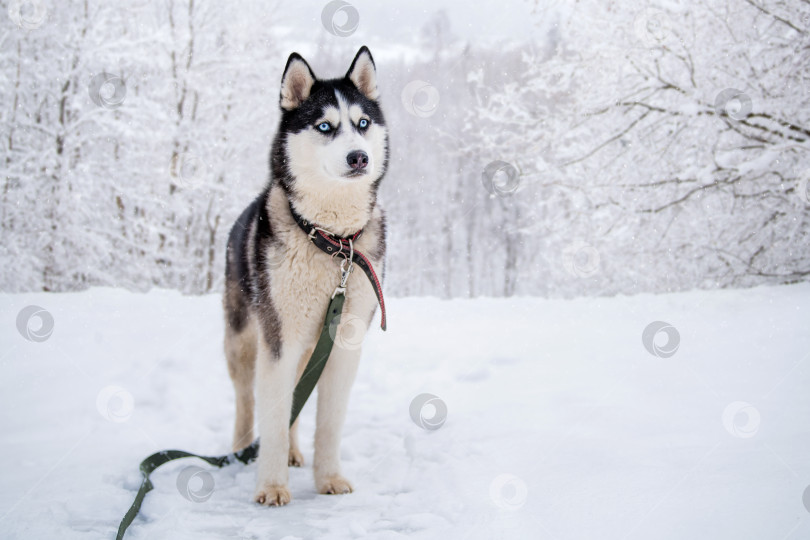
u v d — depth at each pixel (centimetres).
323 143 268
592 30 762
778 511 174
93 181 1007
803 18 687
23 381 382
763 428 246
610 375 368
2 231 942
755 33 711
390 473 271
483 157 834
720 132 740
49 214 991
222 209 1218
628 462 230
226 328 334
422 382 416
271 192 283
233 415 377
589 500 202
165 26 1044
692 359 374
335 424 267
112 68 998
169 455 272
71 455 290
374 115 296
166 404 373
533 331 528
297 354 268
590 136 823
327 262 265
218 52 1214
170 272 1179
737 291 604
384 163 304
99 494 242
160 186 1123
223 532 216
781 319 443
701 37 725
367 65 307
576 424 289
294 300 263
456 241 2116
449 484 241
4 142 970
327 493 257
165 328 523
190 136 1134
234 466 290
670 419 277
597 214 783
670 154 770
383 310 271
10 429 323
